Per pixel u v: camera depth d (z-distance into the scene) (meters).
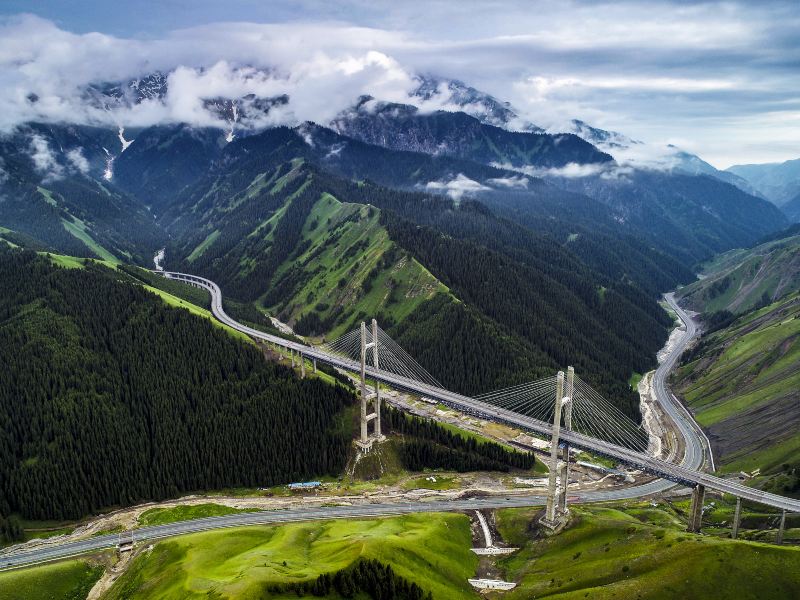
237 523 166.75
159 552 148.38
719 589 113.06
